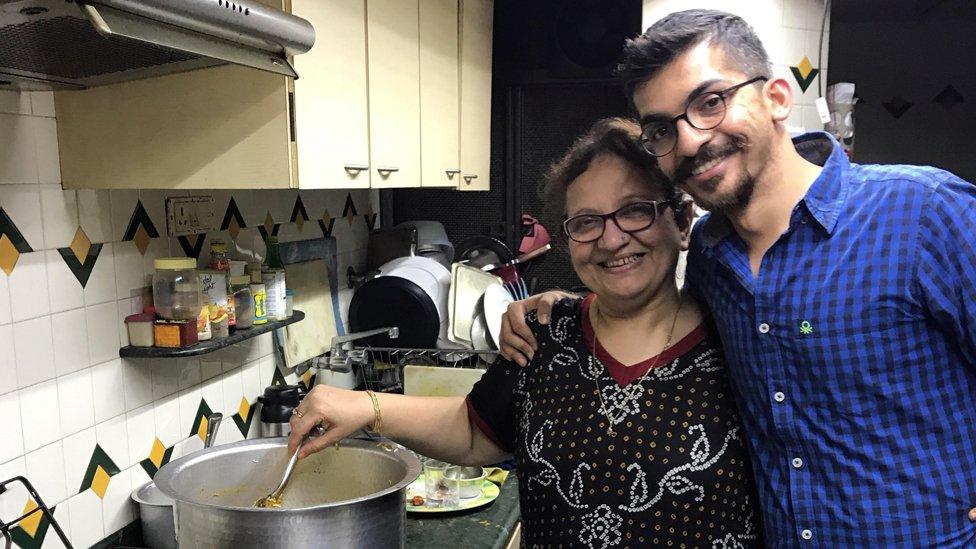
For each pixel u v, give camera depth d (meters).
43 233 1.31
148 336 1.48
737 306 1.01
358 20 1.49
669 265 1.12
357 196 2.51
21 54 1.03
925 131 2.69
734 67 0.88
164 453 1.60
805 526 0.98
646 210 1.08
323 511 1.05
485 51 2.32
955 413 0.91
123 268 1.48
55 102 1.35
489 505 1.70
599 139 1.13
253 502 1.31
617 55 2.50
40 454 1.31
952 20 2.61
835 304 0.92
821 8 2.38
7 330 1.25
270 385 2.01
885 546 0.94
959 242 0.86
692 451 1.07
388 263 2.36
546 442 1.15
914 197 0.89
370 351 2.23
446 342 2.23
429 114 1.89
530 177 2.67
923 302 0.88
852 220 0.92
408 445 1.34
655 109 0.91
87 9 0.80
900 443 0.92
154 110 1.32
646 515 1.07
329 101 1.39
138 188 1.36
